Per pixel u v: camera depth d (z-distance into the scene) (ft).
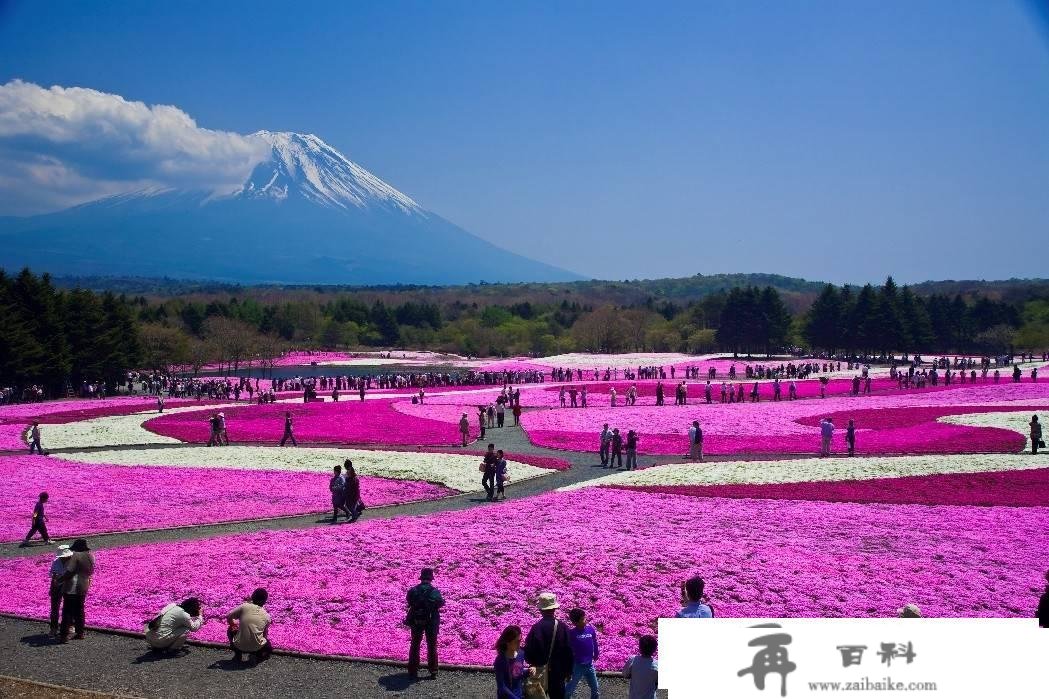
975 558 82.53
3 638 63.77
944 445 162.50
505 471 124.88
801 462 146.92
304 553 86.53
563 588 74.28
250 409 234.58
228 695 52.47
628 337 624.18
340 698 52.26
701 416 213.46
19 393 302.45
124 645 62.28
